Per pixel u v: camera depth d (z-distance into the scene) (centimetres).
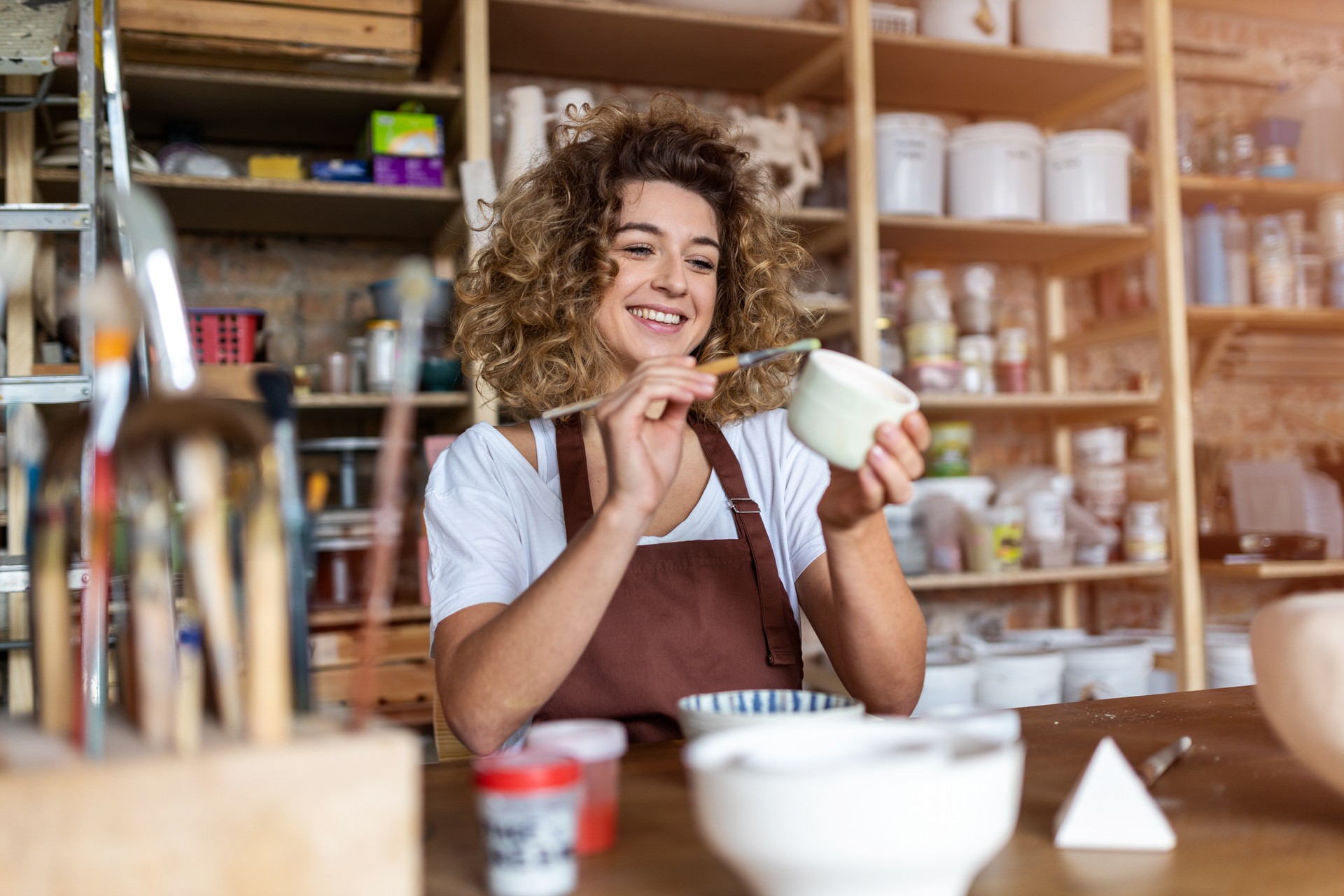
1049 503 302
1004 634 297
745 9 277
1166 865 66
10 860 46
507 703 104
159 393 53
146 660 53
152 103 259
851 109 285
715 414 159
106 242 201
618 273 155
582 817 70
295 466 57
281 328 286
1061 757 92
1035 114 353
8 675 221
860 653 118
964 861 53
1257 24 379
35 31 192
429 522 138
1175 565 301
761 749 61
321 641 242
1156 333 309
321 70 250
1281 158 334
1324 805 77
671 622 130
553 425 155
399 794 52
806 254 179
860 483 100
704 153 162
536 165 175
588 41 287
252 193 251
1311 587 370
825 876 52
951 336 300
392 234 291
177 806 48
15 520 212
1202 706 114
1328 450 362
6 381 178
